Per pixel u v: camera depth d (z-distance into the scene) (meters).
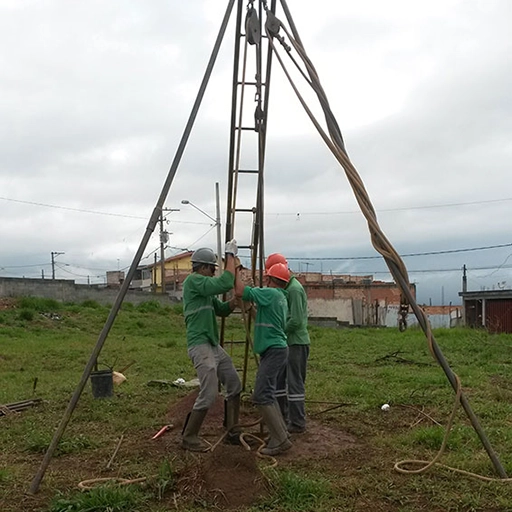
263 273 7.28
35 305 28.61
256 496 5.02
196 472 5.27
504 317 37.16
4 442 7.05
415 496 5.14
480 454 6.32
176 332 27.17
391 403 9.09
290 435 7.13
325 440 6.97
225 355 6.78
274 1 6.71
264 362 6.31
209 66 6.19
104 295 35.47
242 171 6.99
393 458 6.24
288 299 7.18
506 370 13.52
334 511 4.84
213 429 7.41
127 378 12.17
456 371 12.88
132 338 23.47
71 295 33.94
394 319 47.88
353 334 25.97
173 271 61.72
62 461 6.27
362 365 14.66
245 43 6.81
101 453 6.47
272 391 6.32
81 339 22.31
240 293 6.29
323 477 5.57
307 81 6.13
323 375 12.45
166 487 5.20
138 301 37.34
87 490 5.21
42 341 21.03
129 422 7.86
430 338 5.75
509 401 9.45
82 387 5.60
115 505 4.83
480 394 9.96
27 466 6.10
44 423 7.87
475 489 5.29
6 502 5.11
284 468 5.89
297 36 6.23
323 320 38.81
